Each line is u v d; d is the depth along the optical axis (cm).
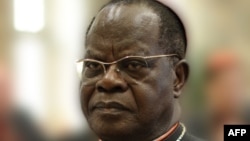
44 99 734
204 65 663
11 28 744
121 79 321
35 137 728
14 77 735
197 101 662
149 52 327
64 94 728
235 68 665
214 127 658
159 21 339
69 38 722
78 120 715
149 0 352
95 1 681
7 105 725
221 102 661
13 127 726
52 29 736
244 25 675
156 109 334
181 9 604
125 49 322
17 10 743
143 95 322
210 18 661
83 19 694
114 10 336
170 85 349
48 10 732
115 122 321
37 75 743
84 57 355
